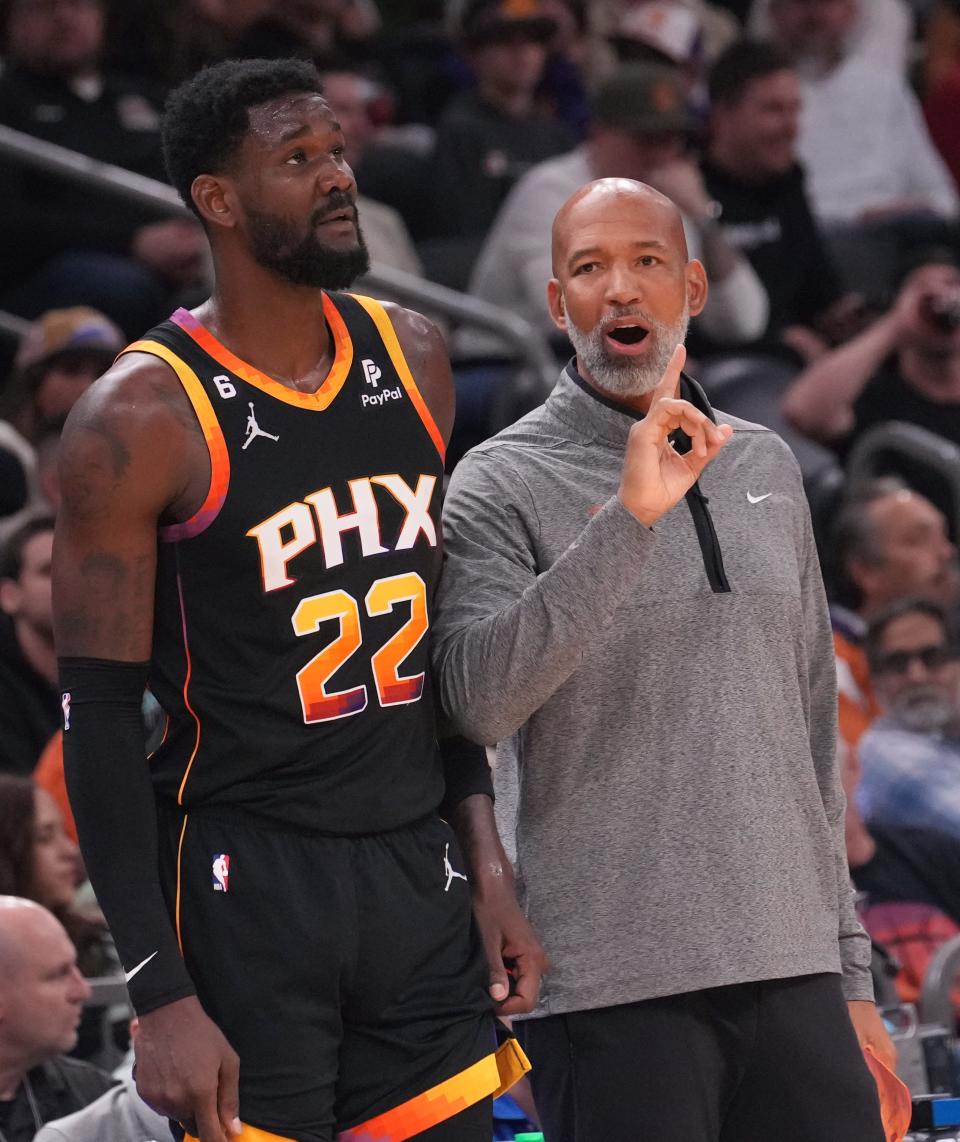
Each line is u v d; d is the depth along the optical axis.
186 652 6.96
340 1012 7.00
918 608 15.47
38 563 14.38
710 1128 7.50
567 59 26.25
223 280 7.16
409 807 7.13
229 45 23.36
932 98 27.64
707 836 7.50
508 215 19.56
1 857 11.88
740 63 21.22
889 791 14.85
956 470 19.14
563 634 7.08
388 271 18.38
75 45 20.92
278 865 6.89
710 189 21.38
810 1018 7.59
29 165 18.45
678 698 7.62
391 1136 7.01
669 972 7.39
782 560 7.93
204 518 6.88
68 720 6.83
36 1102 10.80
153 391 6.86
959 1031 13.41
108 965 12.19
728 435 7.07
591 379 8.05
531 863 7.68
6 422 17.23
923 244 24.44
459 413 18.91
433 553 7.34
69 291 19.67
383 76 27.59
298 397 7.09
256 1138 6.77
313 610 6.96
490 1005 7.23
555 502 7.89
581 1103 7.50
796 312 21.88
